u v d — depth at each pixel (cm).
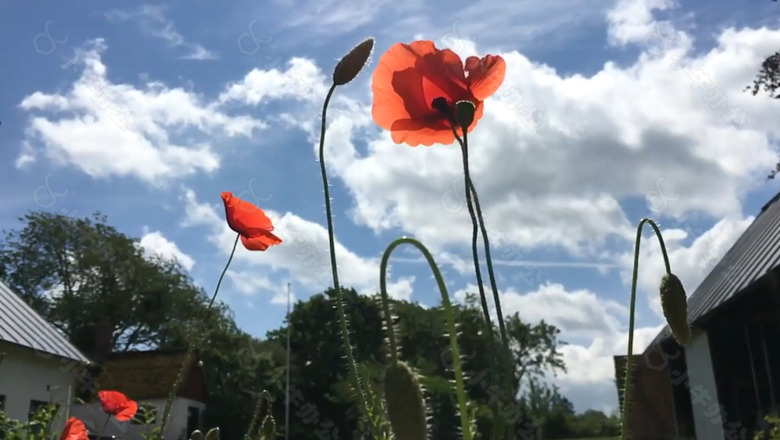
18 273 3009
